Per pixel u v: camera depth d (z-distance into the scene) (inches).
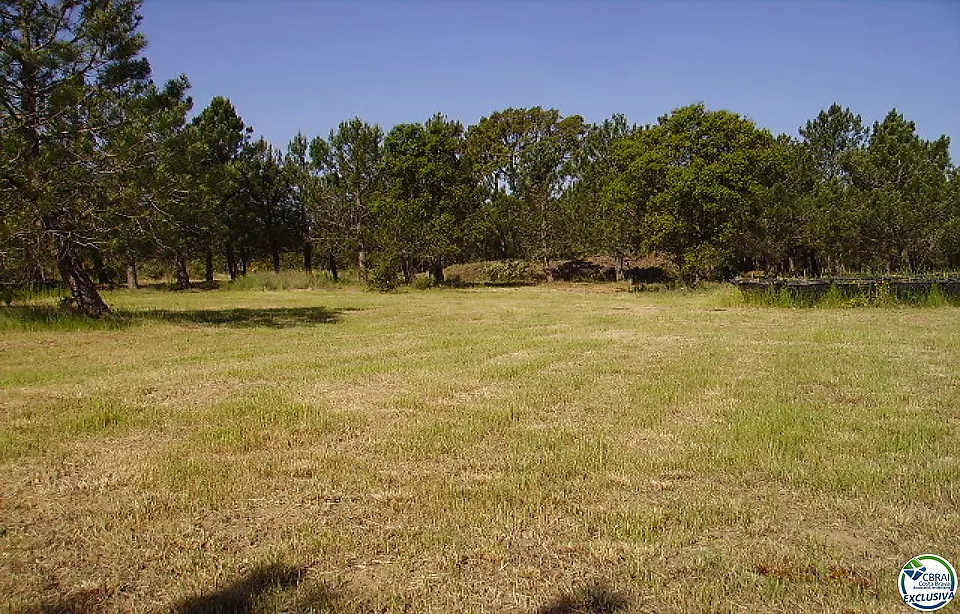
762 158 1096.2
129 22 631.8
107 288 1481.3
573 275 1711.4
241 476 205.9
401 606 131.9
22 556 156.5
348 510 179.6
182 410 289.1
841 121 1416.1
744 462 208.7
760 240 1203.2
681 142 1107.9
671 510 173.0
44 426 265.0
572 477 200.2
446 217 1342.3
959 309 648.4
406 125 1396.4
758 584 136.3
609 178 1461.6
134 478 205.8
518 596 134.4
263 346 496.1
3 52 570.6
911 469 197.9
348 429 257.4
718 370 361.1
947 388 304.7
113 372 384.8
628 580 139.6
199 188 635.5
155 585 143.1
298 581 142.6
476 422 263.0
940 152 1167.6
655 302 906.7
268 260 2110.0
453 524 167.9
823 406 277.0
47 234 601.6
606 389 321.4
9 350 476.1
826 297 708.0
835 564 143.6
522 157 1668.3
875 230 1083.9
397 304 925.2
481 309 821.2
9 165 576.4
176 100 644.1
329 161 1501.0
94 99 601.3
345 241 1501.0
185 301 1027.3
